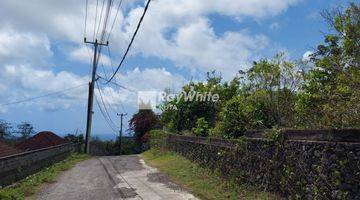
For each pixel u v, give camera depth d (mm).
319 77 11570
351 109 9391
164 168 21812
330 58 10906
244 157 13789
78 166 26312
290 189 10562
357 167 7895
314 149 9430
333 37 11109
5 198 13148
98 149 64938
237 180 13883
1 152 23688
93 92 42656
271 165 11719
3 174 15586
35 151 21328
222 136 16922
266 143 12078
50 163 26125
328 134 8906
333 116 9945
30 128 55969
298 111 12164
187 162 22016
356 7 10594
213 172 16953
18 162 17812
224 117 16219
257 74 15047
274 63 14648
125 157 34188
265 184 12125
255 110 15039
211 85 26531
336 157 8539
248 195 12312
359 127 8898
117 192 15047
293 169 10398
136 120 54969
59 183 17969
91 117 42625
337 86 10375
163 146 32719
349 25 10508
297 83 13867
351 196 8016
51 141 39250
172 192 14398
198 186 15047
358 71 9805
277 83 14312
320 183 9070
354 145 8008
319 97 11281
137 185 16484
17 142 41562
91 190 15781
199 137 20547
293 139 10531
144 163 26438
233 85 25031
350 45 10305
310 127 11094
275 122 14320
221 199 12492
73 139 56438
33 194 15195
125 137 68188
